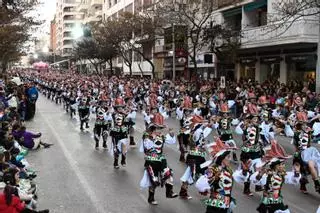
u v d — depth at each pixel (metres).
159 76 59.69
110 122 16.98
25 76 69.19
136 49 51.47
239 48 35.38
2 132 12.85
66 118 27.58
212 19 41.94
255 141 11.48
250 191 11.16
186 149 14.73
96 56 72.38
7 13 33.25
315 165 11.15
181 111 18.81
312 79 29.20
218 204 7.43
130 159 15.20
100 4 111.88
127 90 25.34
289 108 20.30
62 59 144.62
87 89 26.89
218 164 7.52
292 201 10.57
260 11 37.09
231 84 30.11
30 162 14.62
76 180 12.40
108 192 11.25
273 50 34.69
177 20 39.19
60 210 9.81
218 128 13.60
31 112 26.95
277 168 7.68
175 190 11.35
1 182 8.45
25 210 7.60
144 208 9.98
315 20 28.27
